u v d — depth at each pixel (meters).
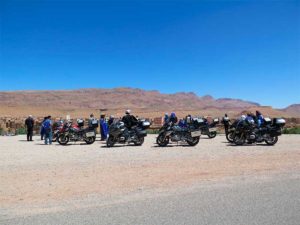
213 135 28.80
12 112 126.25
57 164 13.97
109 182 10.36
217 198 8.34
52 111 137.75
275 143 22.52
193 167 13.05
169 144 22.95
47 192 9.17
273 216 6.94
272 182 10.19
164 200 8.21
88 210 7.45
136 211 7.33
